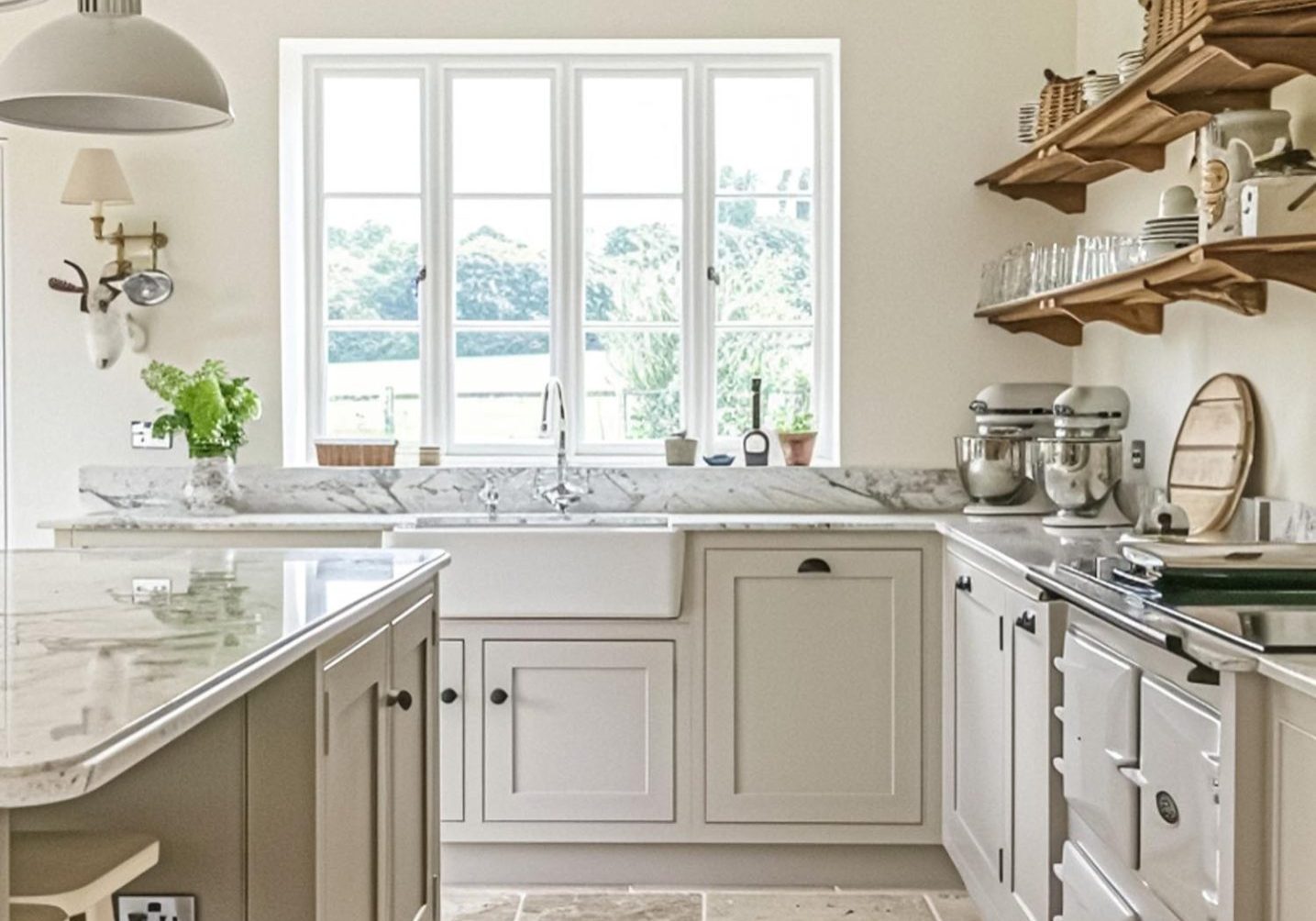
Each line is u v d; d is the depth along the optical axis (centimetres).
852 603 375
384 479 427
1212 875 170
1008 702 292
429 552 284
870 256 424
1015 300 379
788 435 430
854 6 422
